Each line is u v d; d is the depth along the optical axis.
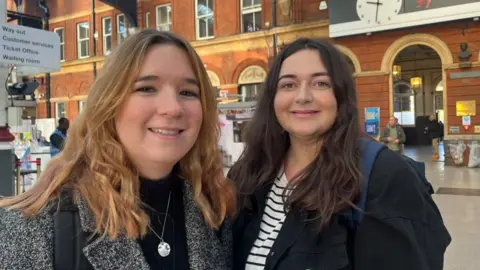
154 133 1.22
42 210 1.11
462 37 11.66
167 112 1.21
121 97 1.19
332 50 1.65
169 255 1.30
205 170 1.46
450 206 6.84
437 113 20.66
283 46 1.79
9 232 1.06
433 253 1.34
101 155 1.19
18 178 6.57
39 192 1.17
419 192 1.39
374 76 12.92
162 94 1.24
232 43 15.89
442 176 10.17
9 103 7.25
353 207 1.40
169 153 1.23
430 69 20.64
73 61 20.45
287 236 1.51
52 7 21.30
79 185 1.16
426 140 20.78
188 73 1.30
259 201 1.71
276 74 1.73
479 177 9.84
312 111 1.59
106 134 1.21
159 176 1.32
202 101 1.38
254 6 15.59
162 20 17.91
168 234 1.33
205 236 1.40
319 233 1.45
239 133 12.52
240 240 1.67
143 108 1.21
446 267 4.18
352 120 1.58
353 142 1.54
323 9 14.03
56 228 1.10
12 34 5.13
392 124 11.53
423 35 12.17
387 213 1.35
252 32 15.37
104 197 1.14
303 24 14.26
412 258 1.29
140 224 1.20
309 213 1.51
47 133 16.86
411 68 21.05
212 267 1.38
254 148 1.83
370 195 1.42
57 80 21.12
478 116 11.56
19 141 10.41
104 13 19.67
